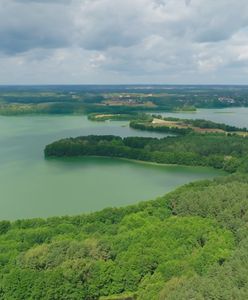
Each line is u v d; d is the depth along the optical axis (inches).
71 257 4394.7
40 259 4362.7
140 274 4247.0
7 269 4222.4
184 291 3378.4
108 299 4180.6
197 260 4141.2
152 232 4827.8
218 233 4889.3
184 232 4800.7
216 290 3289.9
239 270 3622.0
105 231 5191.9
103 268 4229.8
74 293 4079.7
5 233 5339.6
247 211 5383.9
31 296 3969.0
